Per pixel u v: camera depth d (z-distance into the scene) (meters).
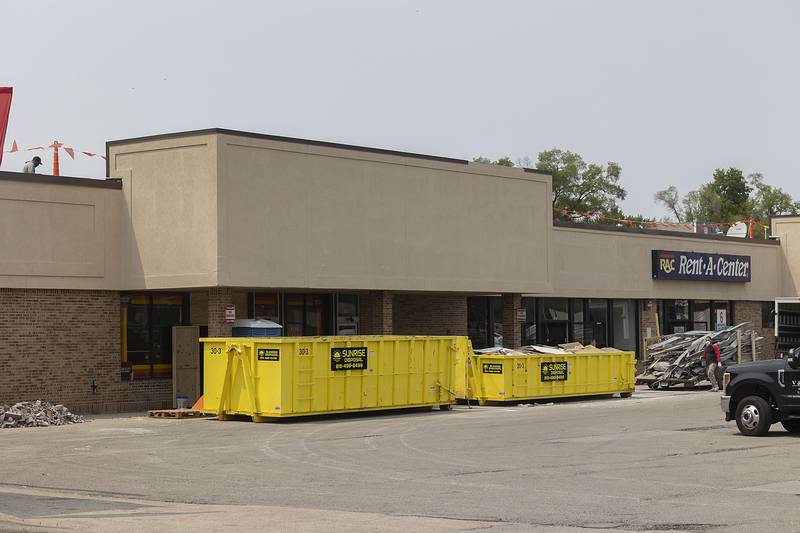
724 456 18.64
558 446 20.69
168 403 33.22
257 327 31.27
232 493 14.91
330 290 34.66
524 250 39.66
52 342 30.61
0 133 14.29
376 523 11.90
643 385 44.16
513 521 12.04
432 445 21.27
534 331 43.34
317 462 18.64
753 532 11.16
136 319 32.66
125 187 32.22
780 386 21.66
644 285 48.16
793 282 56.69
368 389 29.42
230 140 30.55
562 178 94.69
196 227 30.56
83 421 28.47
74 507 13.47
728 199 112.06
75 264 31.16
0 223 29.66
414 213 35.59
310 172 32.56
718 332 42.22
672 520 12.00
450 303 40.94
